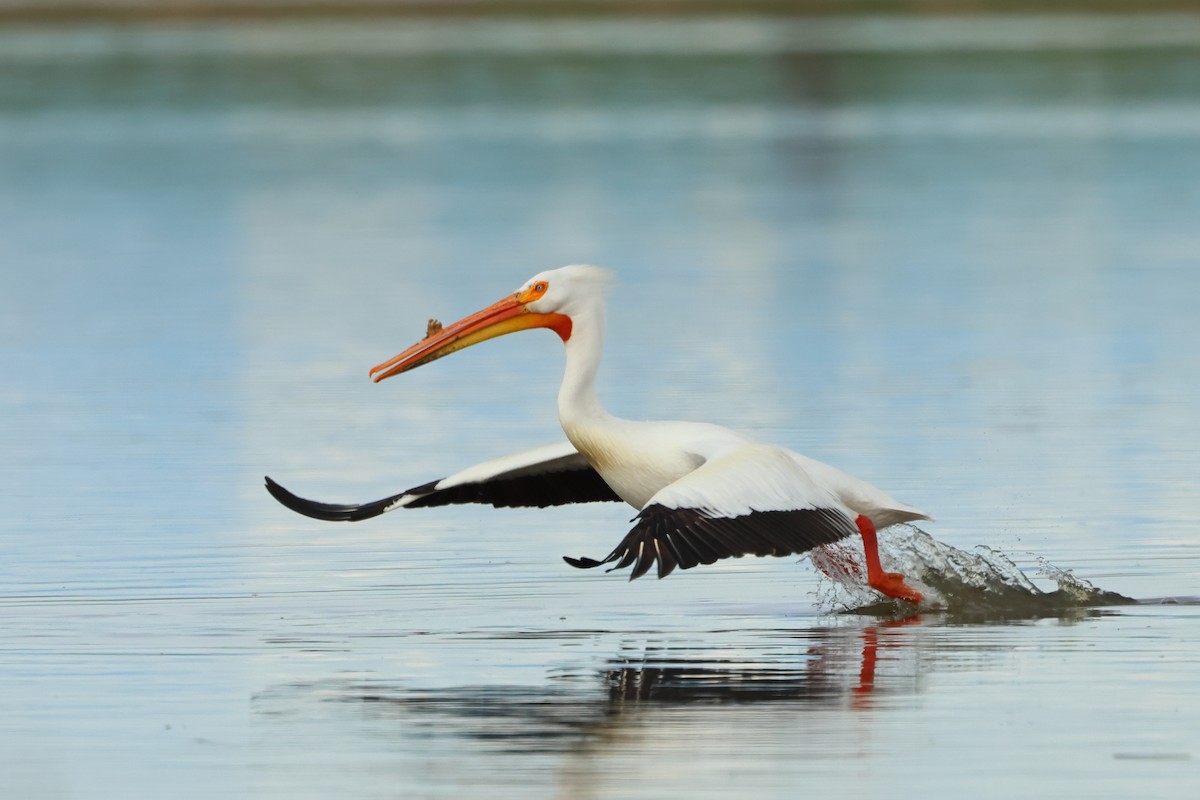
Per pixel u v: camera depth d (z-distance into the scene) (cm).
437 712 952
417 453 1716
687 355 2189
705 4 8925
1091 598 1178
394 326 2438
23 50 7412
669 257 3019
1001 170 4150
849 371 2080
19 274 2947
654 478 1163
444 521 1447
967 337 2284
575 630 1123
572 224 3434
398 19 8456
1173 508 1432
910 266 2883
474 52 7250
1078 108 5506
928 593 1187
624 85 6325
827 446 1694
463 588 1237
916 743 891
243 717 948
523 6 8925
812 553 1208
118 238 3359
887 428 1772
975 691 977
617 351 2230
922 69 6550
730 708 951
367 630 1127
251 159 4603
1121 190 3756
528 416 1888
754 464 1058
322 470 1652
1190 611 1152
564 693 984
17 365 2220
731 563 1305
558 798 824
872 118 5416
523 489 1243
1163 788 827
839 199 3747
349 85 6400
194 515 1477
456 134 5156
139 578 1270
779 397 1934
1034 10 8531
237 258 3086
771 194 3853
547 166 4397
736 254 3045
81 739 916
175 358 2247
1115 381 2000
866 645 1079
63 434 1828
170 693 995
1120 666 1022
